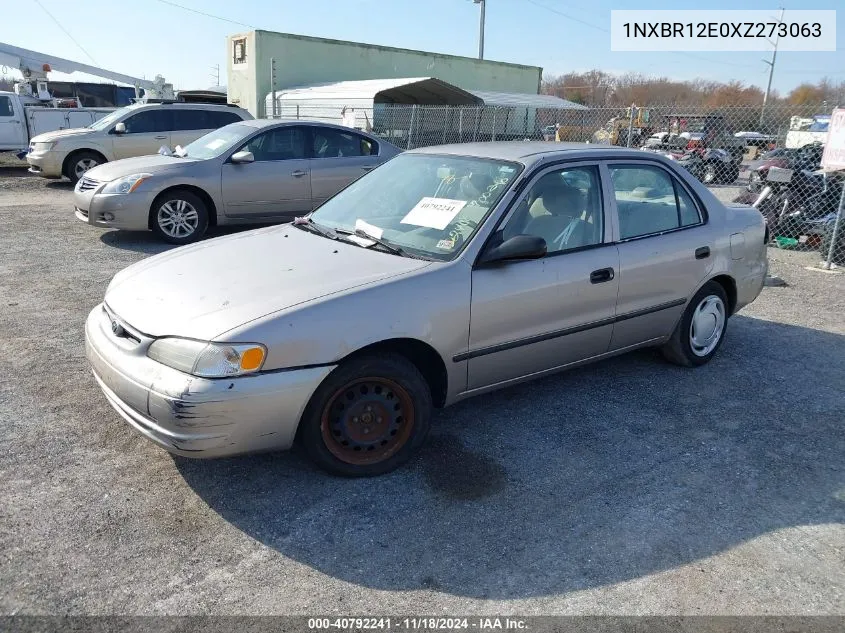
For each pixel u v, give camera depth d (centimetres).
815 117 1573
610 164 425
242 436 292
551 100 2694
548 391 448
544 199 388
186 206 844
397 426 338
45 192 1312
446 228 372
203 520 298
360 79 2542
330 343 302
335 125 937
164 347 297
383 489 327
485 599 258
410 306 325
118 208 806
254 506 310
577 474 347
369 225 391
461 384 359
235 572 268
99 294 623
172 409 282
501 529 300
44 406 397
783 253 954
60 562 267
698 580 272
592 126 2070
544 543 291
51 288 638
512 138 2366
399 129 2086
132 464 339
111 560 271
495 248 354
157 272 359
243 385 285
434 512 311
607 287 406
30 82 2612
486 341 359
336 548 284
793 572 279
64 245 829
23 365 455
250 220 884
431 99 2347
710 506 323
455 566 276
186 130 1369
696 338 486
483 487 332
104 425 377
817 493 338
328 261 354
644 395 446
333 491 323
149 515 300
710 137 1948
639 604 258
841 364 515
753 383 472
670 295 450
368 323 312
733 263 488
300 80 2416
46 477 325
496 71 2912
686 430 399
